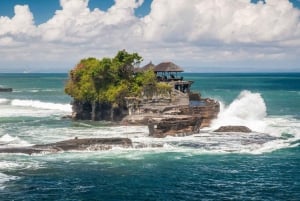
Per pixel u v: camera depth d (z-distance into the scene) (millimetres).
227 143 77000
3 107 143625
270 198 50125
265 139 80812
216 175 58969
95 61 118312
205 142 77500
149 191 52312
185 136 82688
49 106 146000
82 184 54469
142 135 84438
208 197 50344
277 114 123312
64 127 97500
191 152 70938
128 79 111938
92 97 108812
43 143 77000
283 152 72062
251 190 52906
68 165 62531
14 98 182000
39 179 56000
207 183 55531
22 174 57938
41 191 51562
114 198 49875
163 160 66062
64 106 142250
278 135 85438
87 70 114438
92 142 72312
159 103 103875
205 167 62688
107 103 107938
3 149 68625
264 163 65250
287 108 141750
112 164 63406
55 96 195375
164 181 56094
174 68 123188
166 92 108500
